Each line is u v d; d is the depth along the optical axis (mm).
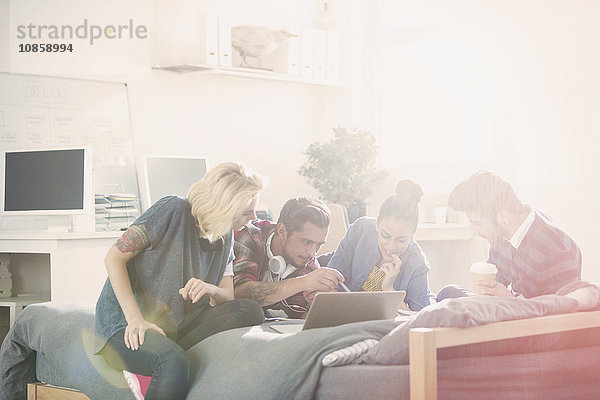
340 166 4777
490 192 2631
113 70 4379
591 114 4062
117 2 4398
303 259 2750
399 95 5250
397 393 1830
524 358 2014
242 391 1920
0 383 2594
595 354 2141
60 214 3623
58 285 3348
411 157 5172
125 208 4164
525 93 4348
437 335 1801
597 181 4020
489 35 4555
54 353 2420
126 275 2189
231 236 2453
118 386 2219
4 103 3979
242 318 2365
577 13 4102
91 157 3621
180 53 4664
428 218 4527
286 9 5211
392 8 5273
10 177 3752
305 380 1889
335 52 5160
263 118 5098
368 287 2811
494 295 2459
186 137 4715
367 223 2879
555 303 2137
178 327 2299
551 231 2568
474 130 4734
